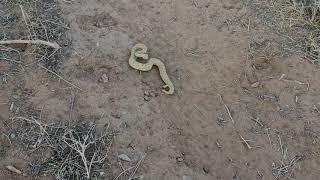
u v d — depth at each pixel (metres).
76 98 1.68
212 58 1.94
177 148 1.64
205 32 2.03
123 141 1.60
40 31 1.85
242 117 1.79
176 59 1.92
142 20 2.01
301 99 1.88
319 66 1.98
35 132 1.57
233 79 1.90
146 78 1.82
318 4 2.10
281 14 2.13
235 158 1.67
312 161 1.71
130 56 1.85
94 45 1.86
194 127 1.73
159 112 1.72
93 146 1.57
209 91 1.84
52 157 1.53
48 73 1.73
